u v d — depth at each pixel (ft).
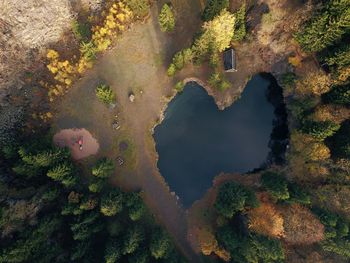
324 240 233.96
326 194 254.47
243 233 244.63
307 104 250.57
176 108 276.21
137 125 267.39
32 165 228.22
